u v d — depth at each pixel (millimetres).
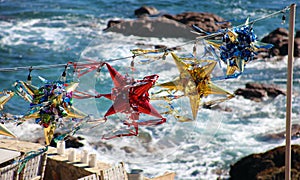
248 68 66125
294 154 38688
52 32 82312
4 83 62344
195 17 84062
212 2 100688
